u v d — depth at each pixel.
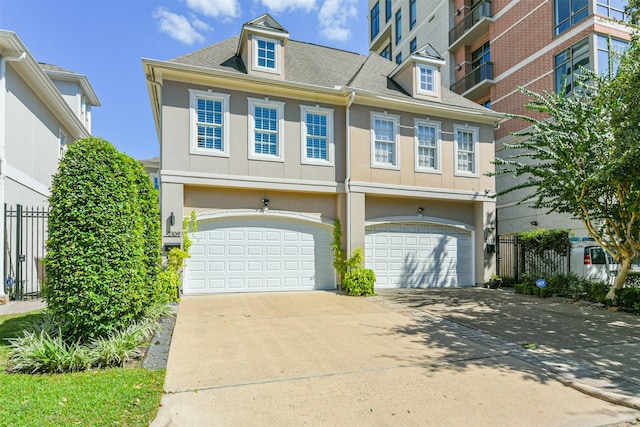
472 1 22.36
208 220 11.52
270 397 4.32
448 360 5.71
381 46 31.55
